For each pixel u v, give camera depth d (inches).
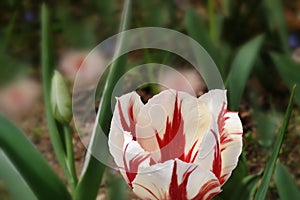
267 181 26.7
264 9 57.1
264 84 52.4
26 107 53.8
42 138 49.6
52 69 30.5
